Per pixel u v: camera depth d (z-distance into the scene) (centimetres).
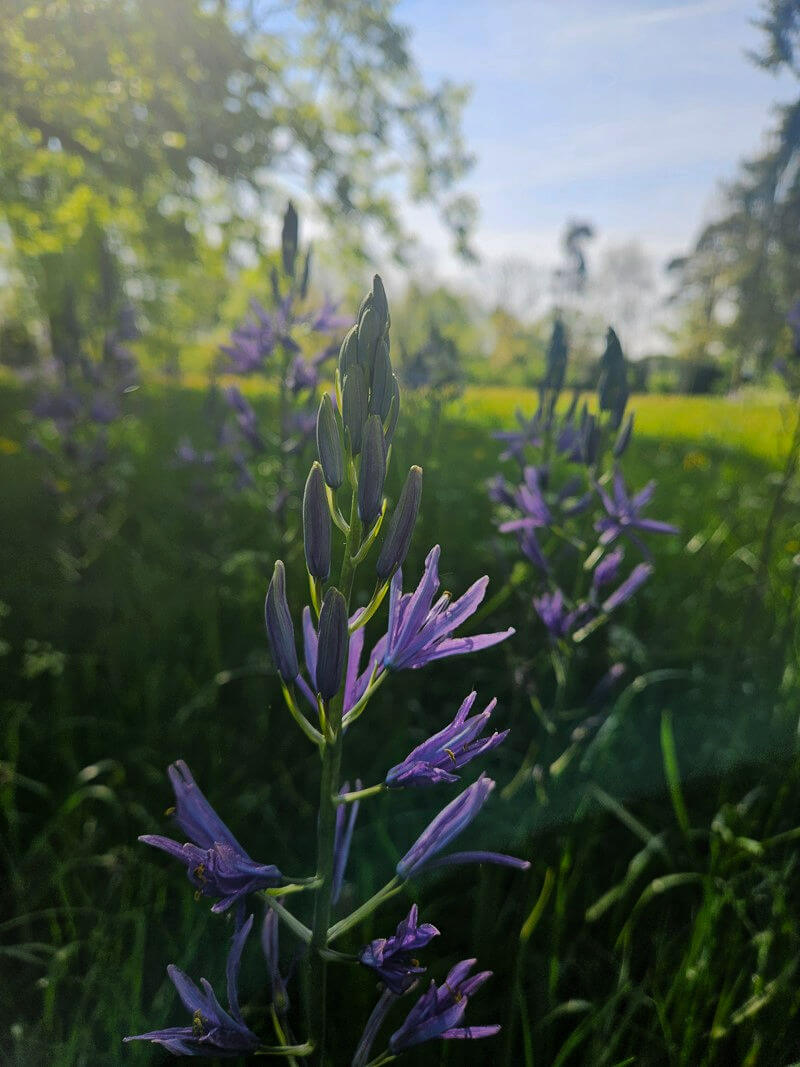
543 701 287
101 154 575
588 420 200
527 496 208
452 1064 172
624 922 202
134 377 399
